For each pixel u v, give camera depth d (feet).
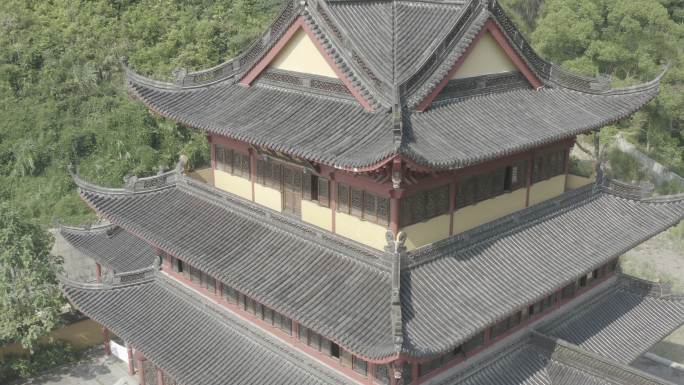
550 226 95.40
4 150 245.86
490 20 85.61
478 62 87.51
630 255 214.90
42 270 134.92
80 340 148.66
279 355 89.45
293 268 82.74
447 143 75.46
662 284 110.11
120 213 103.30
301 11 85.61
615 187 106.52
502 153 76.95
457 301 75.00
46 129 250.37
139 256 131.75
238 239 91.45
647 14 264.52
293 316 74.33
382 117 78.02
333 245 82.43
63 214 222.07
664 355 147.33
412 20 92.17
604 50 257.34
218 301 100.63
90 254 136.98
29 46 274.77
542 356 92.94
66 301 141.79
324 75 86.48
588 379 88.17
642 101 97.55
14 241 134.21
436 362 81.35
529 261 86.38
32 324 132.05
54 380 133.18
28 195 233.76
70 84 265.95
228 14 321.52
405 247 75.82
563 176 105.40
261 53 93.71
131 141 247.09
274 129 83.41
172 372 89.66
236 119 89.20
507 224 89.45
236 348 92.73
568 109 94.58
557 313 101.60
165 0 320.09
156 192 108.27
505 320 90.99
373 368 77.92
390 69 82.99
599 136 265.95
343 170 76.13
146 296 107.96
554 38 267.18
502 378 87.66
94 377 134.51
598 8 275.39
